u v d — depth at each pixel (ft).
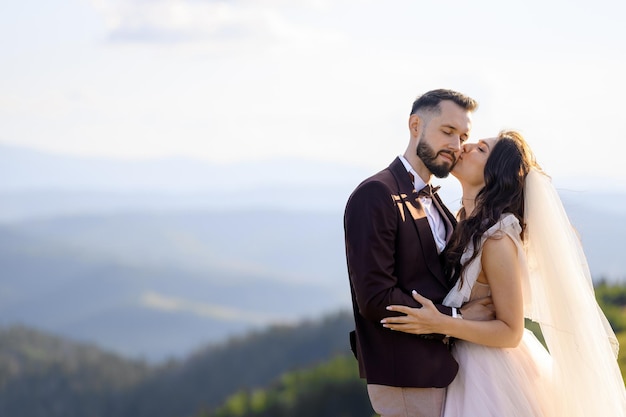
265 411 184.34
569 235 21.22
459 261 20.94
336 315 418.10
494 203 21.08
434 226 21.43
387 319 19.88
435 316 19.95
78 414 424.87
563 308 20.83
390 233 20.08
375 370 20.62
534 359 21.74
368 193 20.24
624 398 21.04
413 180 21.17
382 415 20.85
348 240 20.38
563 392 20.94
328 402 175.32
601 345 20.90
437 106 20.72
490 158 21.40
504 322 20.65
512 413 20.43
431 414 20.59
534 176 21.29
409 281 20.54
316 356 402.11
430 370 20.31
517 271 20.75
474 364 20.80
